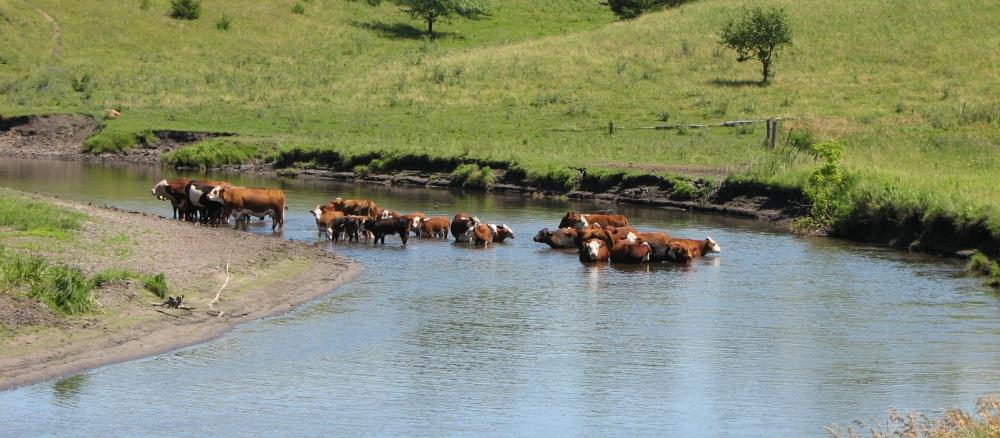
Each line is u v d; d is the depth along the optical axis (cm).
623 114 5562
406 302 2098
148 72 6838
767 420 1434
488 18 8744
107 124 5547
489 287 2255
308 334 1845
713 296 2186
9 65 6719
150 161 5103
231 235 2655
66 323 1739
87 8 7669
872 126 5003
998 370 1659
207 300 1995
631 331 1894
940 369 1667
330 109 5962
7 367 1561
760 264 2577
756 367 1677
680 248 2586
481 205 3741
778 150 4356
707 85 6081
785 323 1959
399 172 4566
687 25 7419
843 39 6800
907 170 3503
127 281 1959
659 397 1528
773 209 3450
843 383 1596
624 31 7444
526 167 4244
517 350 1762
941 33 6719
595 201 3916
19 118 5631
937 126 4975
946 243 2744
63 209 2673
